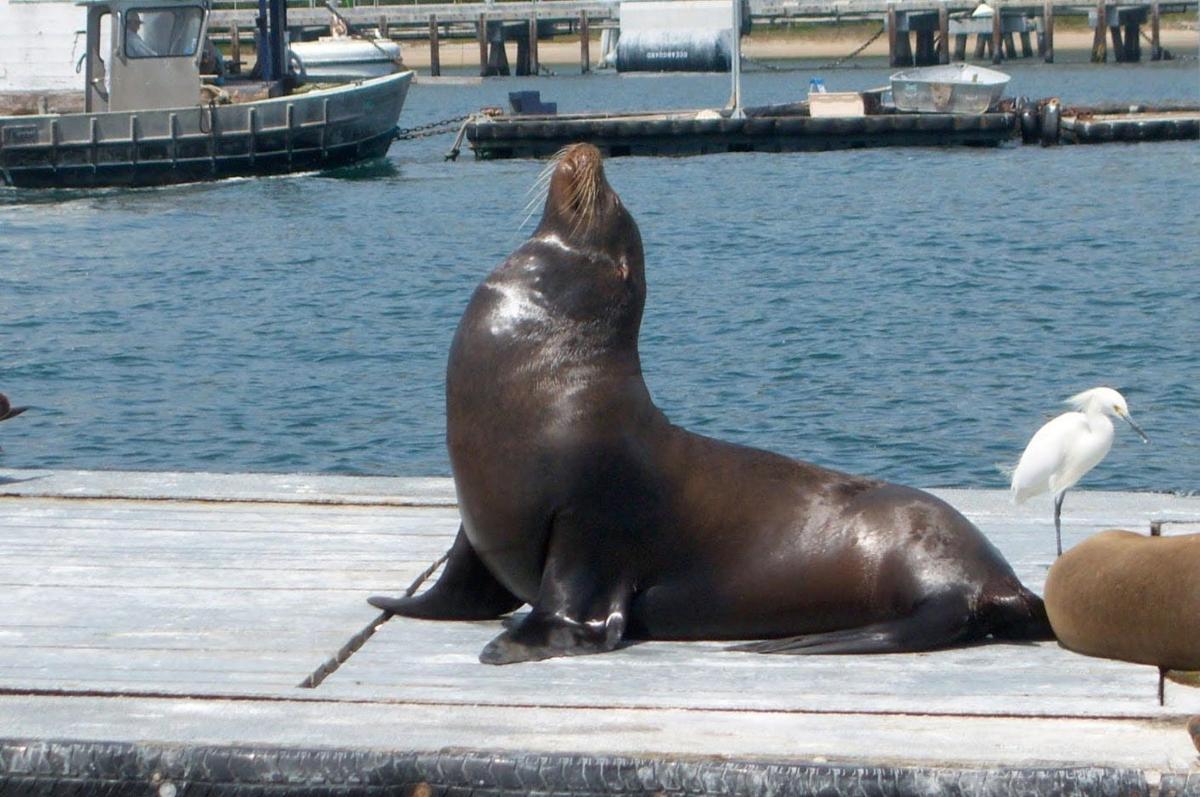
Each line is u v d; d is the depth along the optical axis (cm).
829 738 959
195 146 7906
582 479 1109
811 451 2889
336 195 7719
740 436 3017
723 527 1156
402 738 965
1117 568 1073
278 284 5222
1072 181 7631
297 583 1318
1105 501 1578
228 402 3406
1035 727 977
